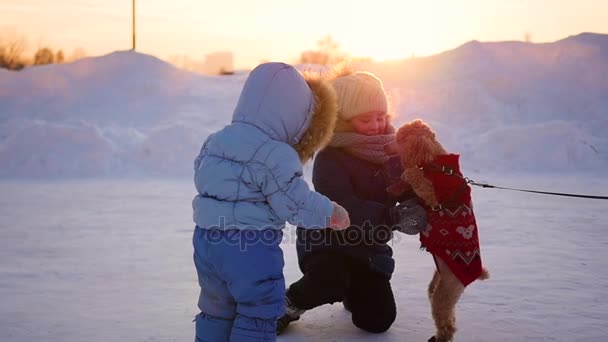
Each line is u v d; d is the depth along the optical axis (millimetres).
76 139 17312
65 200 11555
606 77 22688
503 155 16969
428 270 5930
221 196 3123
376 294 4078
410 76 24281
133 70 26547
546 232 7855
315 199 3139
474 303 4816
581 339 4047
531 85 22453
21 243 7461
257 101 3227
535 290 5156
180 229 8391
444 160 3717
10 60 47094
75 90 25047
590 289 5180
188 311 4688
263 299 3145
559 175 15172
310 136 3361
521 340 4043
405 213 3709
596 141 17516
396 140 3852
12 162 16797
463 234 3664
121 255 6746
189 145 17297
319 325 4312
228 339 3297
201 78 26797
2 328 4320
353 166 3979
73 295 5156
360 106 3971
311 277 3902
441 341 3762
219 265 3148
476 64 24297
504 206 10250
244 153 3109
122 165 16953
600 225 8344
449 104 20844
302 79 3338
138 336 4148
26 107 23984
